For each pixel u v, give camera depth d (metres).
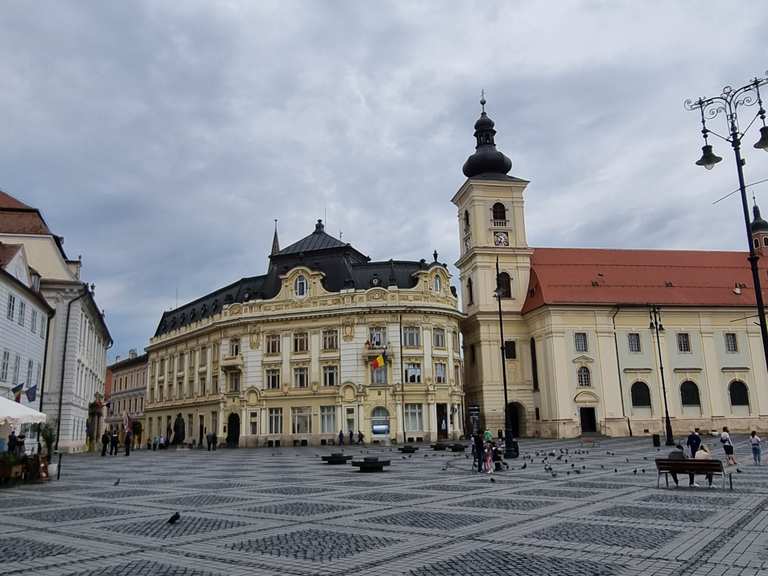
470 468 32.31
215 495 21.48
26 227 57.22
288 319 74.25
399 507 17.78
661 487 21.95
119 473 32.62
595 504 17.83
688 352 78.69
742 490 20.69
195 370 85.88
